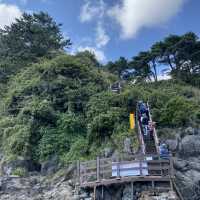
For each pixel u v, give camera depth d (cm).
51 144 3475
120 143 3253
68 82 4081
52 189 2972
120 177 2575
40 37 5384
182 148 3247
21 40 5359
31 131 3566
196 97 4266
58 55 4994
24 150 3403
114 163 2634
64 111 3844
